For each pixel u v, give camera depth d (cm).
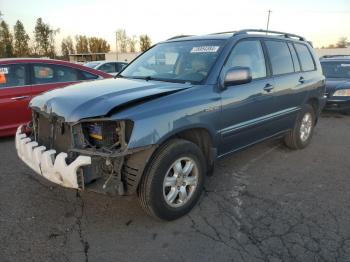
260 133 452
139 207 364
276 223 338
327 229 327
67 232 319
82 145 299
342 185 431
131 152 286
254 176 456
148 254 289
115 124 293
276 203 379
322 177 457
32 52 7012
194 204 357
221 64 382
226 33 443
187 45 434
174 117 315
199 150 348
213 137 366
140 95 313
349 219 346
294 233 320
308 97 550
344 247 299
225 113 375
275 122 479
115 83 373
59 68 659
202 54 402
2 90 592
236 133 402
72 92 338
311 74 564
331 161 522
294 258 285
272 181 440
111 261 280
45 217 344
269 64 462
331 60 1043
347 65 999
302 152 566
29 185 417
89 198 383
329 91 888
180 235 316
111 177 297
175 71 404
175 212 334
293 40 543
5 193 395
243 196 395
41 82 634
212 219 344
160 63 431
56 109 312
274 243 305
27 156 339
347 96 874
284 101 487
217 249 296
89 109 293
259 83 430
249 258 284
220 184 427
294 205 375
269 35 490
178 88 344
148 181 307
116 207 364
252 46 440
